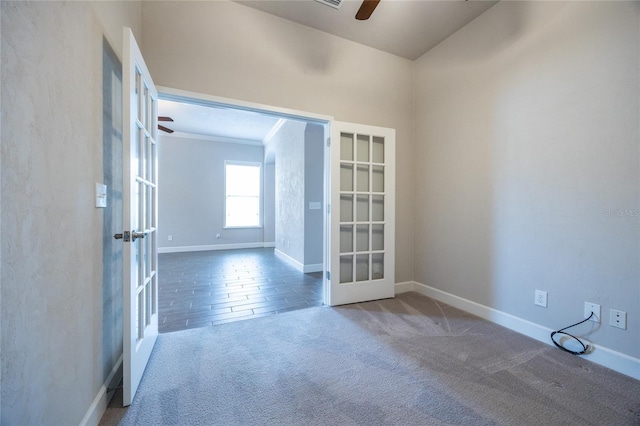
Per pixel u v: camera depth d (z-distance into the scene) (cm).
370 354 180
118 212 152
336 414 127
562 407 131
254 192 696
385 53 297
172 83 207
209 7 219
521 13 209
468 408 131
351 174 287
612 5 161
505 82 221
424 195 303
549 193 193
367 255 291
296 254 459
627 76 156
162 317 245
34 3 80
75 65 104
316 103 262
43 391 84
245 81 231
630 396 138
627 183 156
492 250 232
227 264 482
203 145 639
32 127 80
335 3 228
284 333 212
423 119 302
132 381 134
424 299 289
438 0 223
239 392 142
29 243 79
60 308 94
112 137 142
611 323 163
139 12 195
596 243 169
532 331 203
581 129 175
